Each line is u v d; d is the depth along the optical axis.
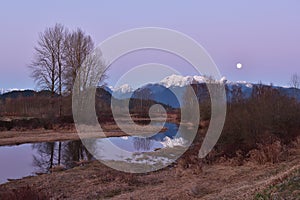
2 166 22.80
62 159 25.42
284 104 21.48
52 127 43.69
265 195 8.90
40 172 20.77
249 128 20.44
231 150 20.08
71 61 49.97
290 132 20.59
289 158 16.70
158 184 15.67
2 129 41.25
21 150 30.03
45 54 51.28
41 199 13.22
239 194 10.52
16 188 16.06
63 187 16.12
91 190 15.17
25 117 46.72
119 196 13.46
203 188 13.38
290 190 8.66
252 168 16.03
